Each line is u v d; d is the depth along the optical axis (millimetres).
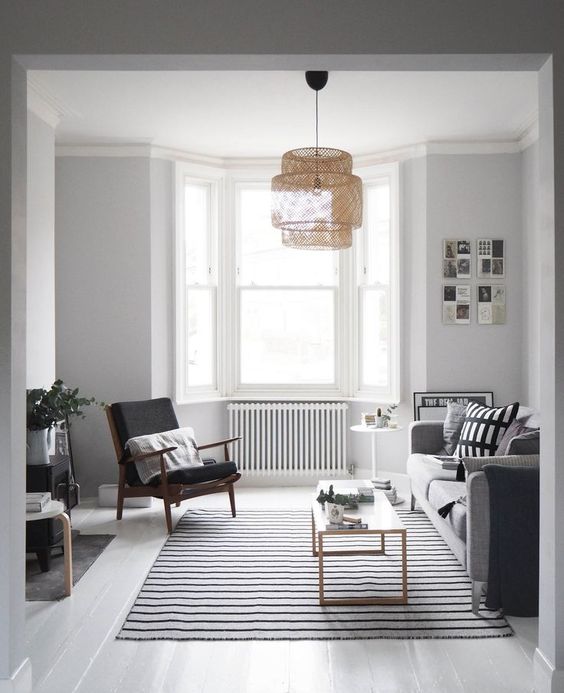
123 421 5441
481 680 2867
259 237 6641
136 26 2746
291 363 6664
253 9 2758
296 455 6430
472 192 5984
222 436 6574
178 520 5320
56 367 6039
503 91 4758
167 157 6141
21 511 2822
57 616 3527
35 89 4605
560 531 2736
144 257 6043
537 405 5605
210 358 6578
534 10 2746
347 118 5348
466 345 6008
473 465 3613
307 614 3516
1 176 2727
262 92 4746
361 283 6504
